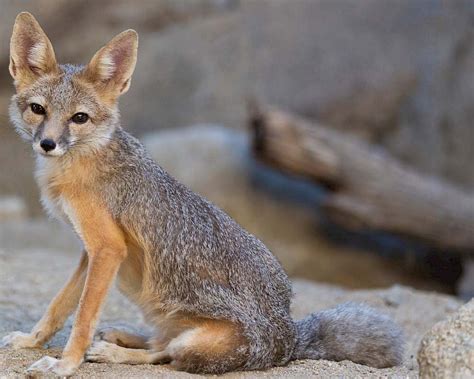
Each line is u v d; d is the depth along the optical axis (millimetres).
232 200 16703
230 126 19953
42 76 7008
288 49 20766
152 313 6930
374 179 15688
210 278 6762
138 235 6770
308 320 7484
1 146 19844
